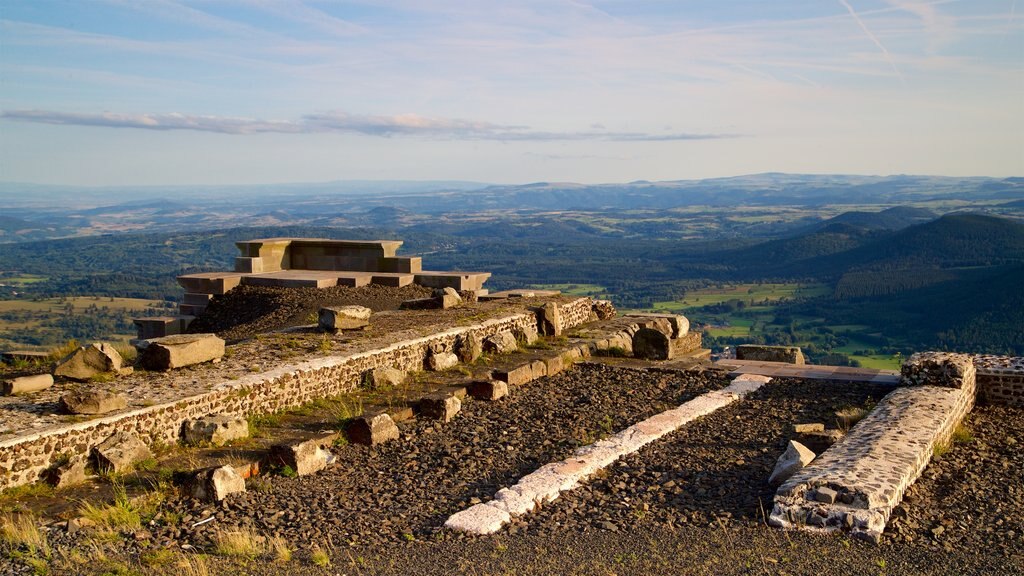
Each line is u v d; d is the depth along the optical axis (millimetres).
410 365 17234
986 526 9211
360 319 18375
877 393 16203
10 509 9539
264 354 15617
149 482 10555
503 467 11609
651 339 20125
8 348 74562
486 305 23094
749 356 20422
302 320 22438
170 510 9734
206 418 12305
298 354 15641
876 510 8953
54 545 8492
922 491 10172
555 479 10570
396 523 9430
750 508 9727
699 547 8531
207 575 7727
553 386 17141
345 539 8883
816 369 18531
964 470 11203
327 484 10883
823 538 8781
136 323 23984
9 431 10375
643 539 8789
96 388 12625
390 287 26078
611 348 20703
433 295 24422
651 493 10352
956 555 8336
